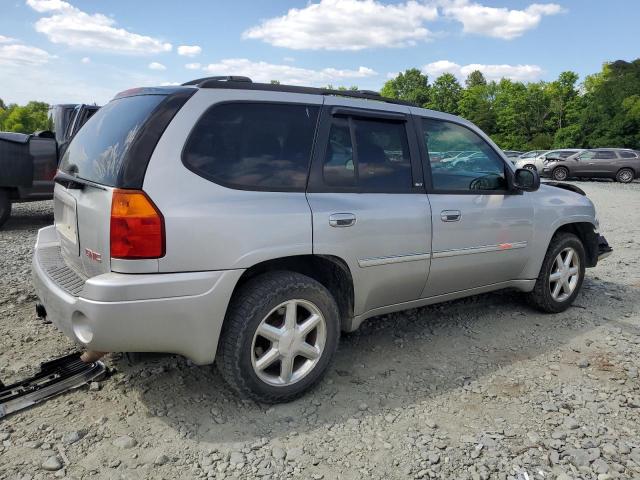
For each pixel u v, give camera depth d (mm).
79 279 3004
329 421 2938
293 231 2959
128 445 2646
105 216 2629
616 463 2592
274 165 3027
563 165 23812
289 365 3061
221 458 2586
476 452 2662
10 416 2879
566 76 76125
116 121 3051
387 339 4117
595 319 4652
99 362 3430
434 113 3916
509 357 3824
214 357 2863
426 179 3717
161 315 2623
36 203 12008
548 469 2549
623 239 8750
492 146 4230
